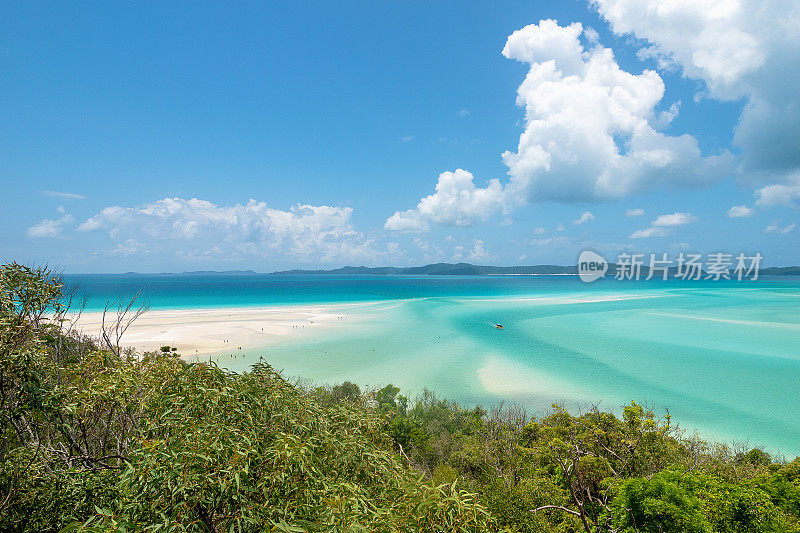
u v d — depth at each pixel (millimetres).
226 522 3758
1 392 5461
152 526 3418
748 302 168875
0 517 4887
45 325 6250
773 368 60812
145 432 4355
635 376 55812
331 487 4195
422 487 4430
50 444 5934
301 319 104188
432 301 170125
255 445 4188
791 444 35969
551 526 12367
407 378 53062
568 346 75375
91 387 5312
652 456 16719
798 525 10703
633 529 10461
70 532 4262
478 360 63438
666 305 154500
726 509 10875
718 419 41188
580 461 15023
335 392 29016
